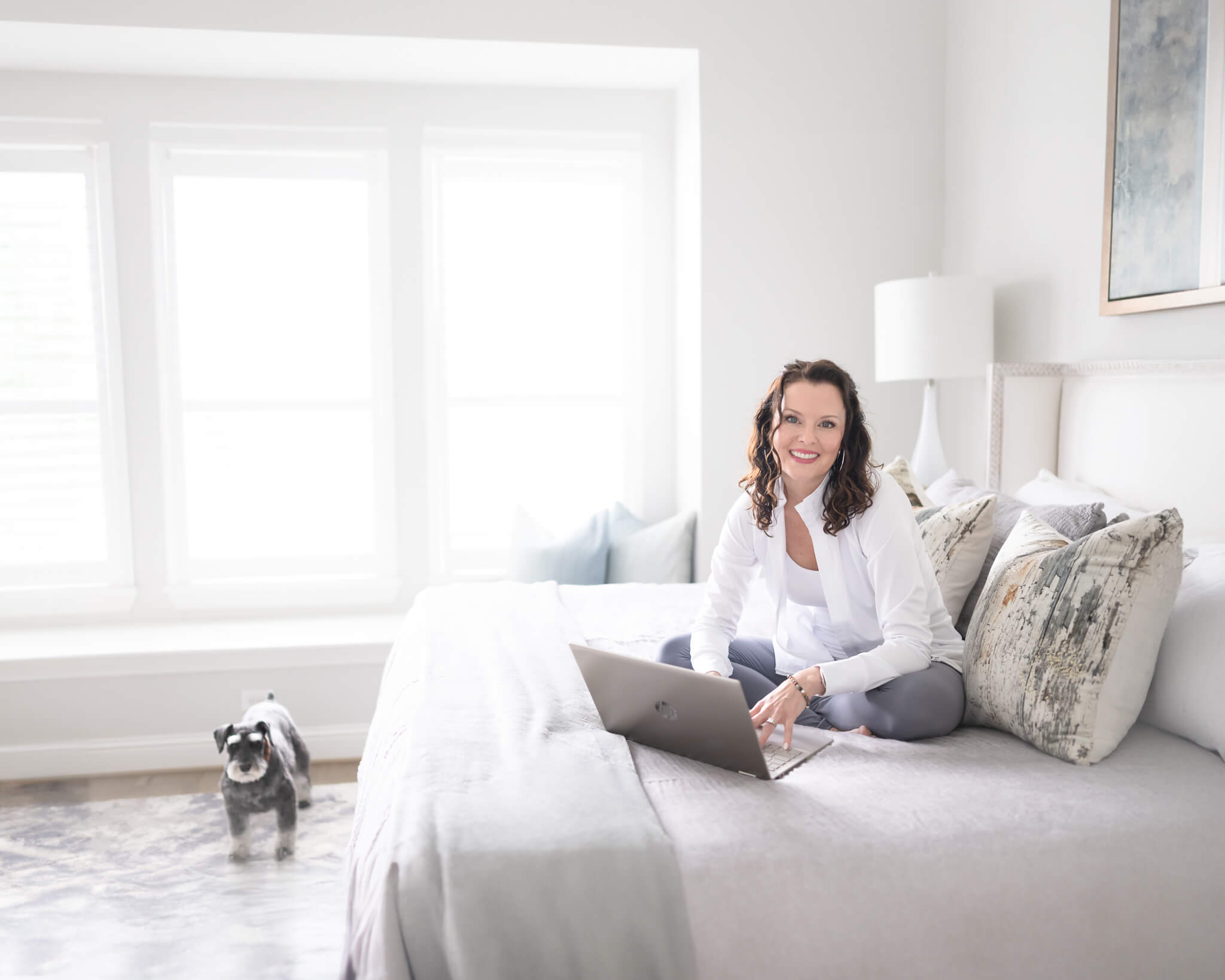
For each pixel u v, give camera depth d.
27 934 2.09
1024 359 2.96
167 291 3.63
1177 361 2.18
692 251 3.50
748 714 1.34
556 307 3.90
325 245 3.74
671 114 3.79
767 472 1.73
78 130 3.48
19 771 3.11
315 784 3.05
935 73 3.41
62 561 3.61
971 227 3.26
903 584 1.65
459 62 3.40
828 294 3.42
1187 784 1.38
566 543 3.45
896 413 3.51
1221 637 1.47
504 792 1.30
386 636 3.36
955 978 1.18
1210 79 2.11
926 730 1.61
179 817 2.78
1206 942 1.23
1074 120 2.67
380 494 3.81
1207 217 2.13
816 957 1.16
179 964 1.96
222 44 3.20
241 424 3.73
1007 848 1.23
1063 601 1.51
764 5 3.30
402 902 1.12
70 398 3.58
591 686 1.55
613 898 1.14
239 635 3.40
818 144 3.37
